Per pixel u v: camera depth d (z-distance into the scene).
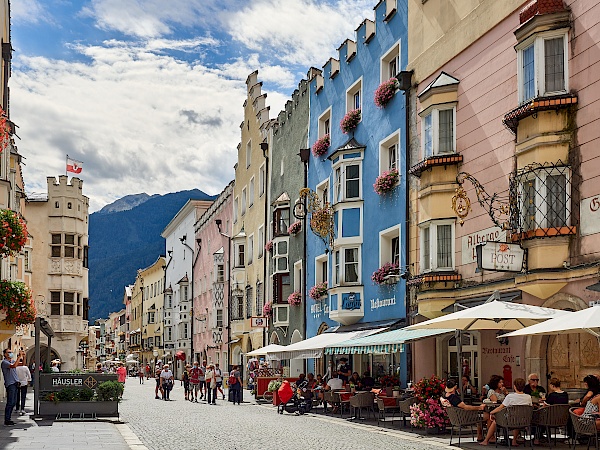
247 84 56.09
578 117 18.83
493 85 22.91
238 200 58.53
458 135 24.84
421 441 18.14
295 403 29.14
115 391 24.78
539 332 15.01
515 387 16.61
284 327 43.59
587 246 18.27
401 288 29.02
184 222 87.06
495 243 19.22
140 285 122.56
